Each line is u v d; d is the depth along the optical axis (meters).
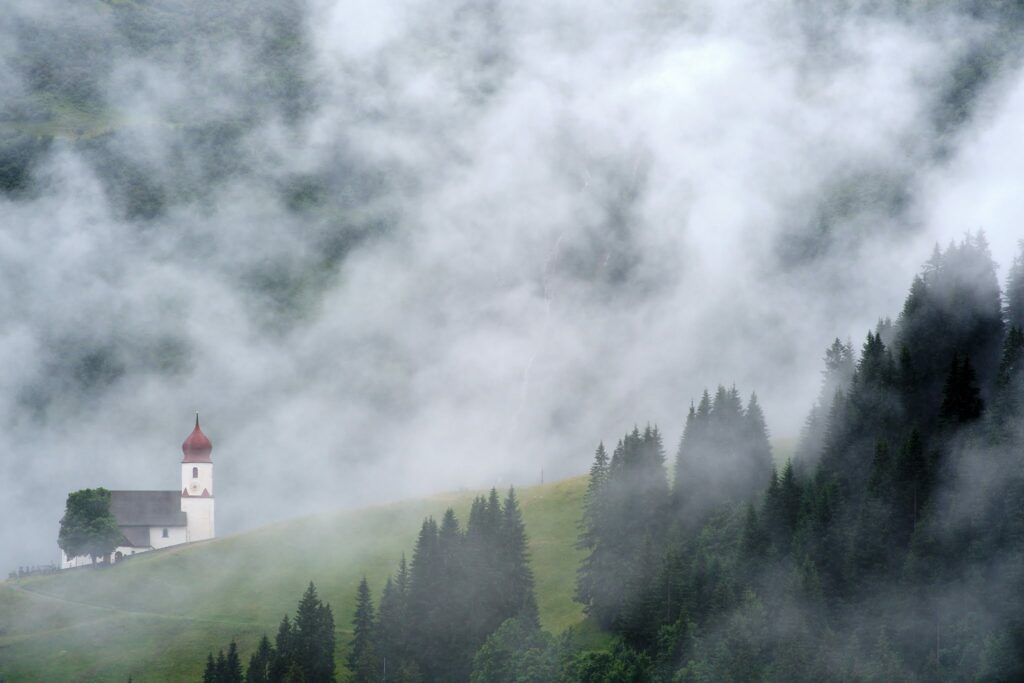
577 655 177.25
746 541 184.38
